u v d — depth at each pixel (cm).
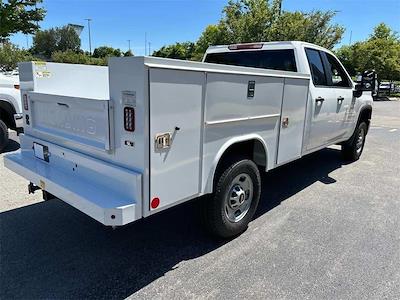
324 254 316
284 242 337
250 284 270
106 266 292
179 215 395
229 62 519
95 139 268
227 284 270
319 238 346
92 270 285
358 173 579
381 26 3362
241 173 326
